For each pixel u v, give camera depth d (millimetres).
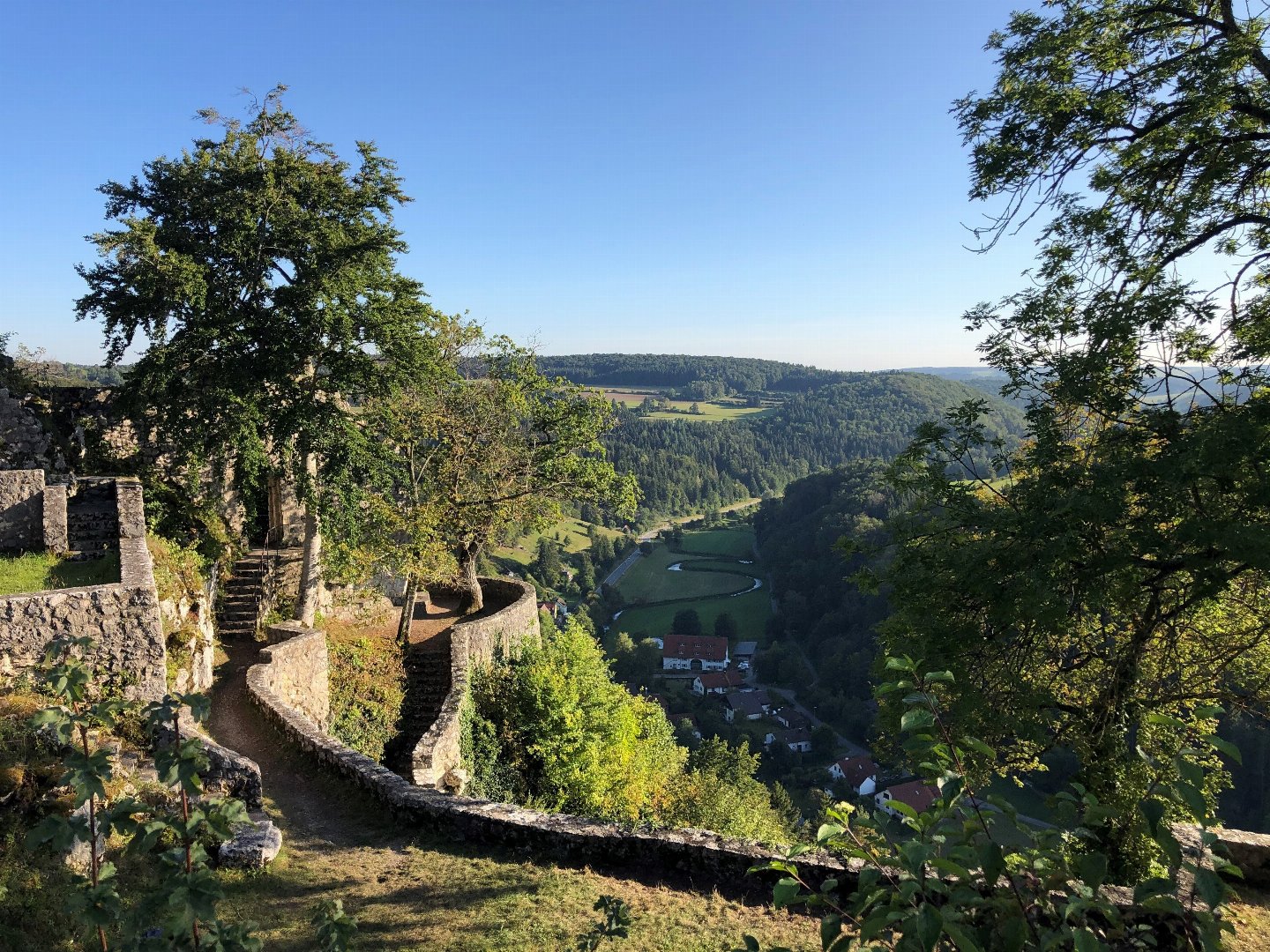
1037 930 3172
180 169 15961
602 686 20812
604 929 4969
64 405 18562
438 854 9203
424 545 18078
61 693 3740
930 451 11414
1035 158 10859
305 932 7336
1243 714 13117
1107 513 8305
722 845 8703
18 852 6887
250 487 16875
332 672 17328
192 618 14484
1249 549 7633
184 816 3604
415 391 19125
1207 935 2889
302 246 15930
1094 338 9656
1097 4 10664
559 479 21094
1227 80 9727
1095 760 9758
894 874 4652
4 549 13312
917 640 10172
